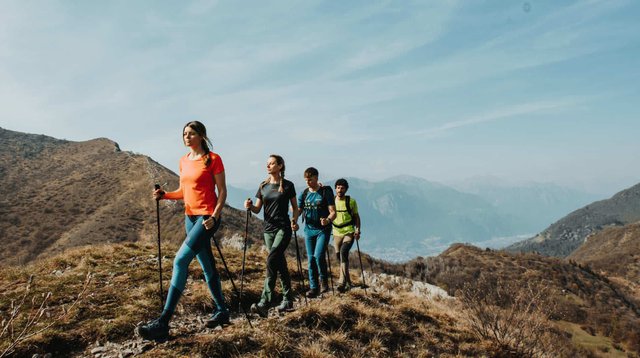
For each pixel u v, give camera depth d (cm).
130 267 946
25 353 513
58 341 545
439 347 784
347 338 680
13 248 10331
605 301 10181
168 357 507
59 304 673
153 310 666
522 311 958
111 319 620
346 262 966
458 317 1033
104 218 11888
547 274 10850
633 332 6794
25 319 590
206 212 530
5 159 17812
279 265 700
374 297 933
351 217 986
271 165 702
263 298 686
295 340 621
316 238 864
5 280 815
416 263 8594
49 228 11494
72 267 970
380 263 5709
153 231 10806
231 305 759
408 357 699
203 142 553
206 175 532
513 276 10212
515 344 900
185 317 670
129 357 514
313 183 874
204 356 521
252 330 610
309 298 860
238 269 1039
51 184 15300
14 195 13925
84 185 14950
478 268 10338
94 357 521
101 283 799
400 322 818
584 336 5950
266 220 716
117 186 14562
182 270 515
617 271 18012
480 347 844
